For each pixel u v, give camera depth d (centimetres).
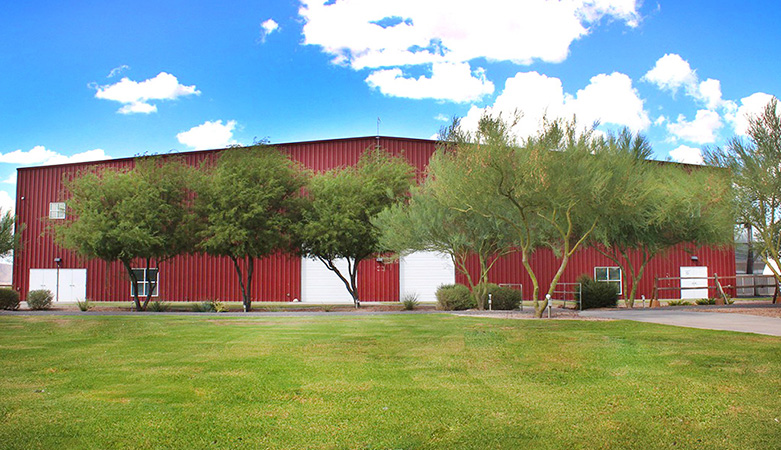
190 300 3388
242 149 2408
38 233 3644
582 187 1560
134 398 683
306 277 3341
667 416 606
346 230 2277
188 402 664
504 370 838
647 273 3550
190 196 2456
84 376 805
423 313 1914
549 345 1067
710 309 1948
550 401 664
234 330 1366
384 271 3325
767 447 520
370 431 561
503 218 1692
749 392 699
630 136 1828
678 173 2173
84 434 553
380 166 2559
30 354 995
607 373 812
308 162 3366
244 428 571
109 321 1628
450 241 2028
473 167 1557
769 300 2923
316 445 525
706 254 3669
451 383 756
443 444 526
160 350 1039
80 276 3553
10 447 519
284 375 808
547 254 3388
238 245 2239
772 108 1677
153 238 2222
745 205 1777
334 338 1198
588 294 2227
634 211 1738
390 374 814
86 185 2339
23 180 3703
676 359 905
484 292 2070
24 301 3506
